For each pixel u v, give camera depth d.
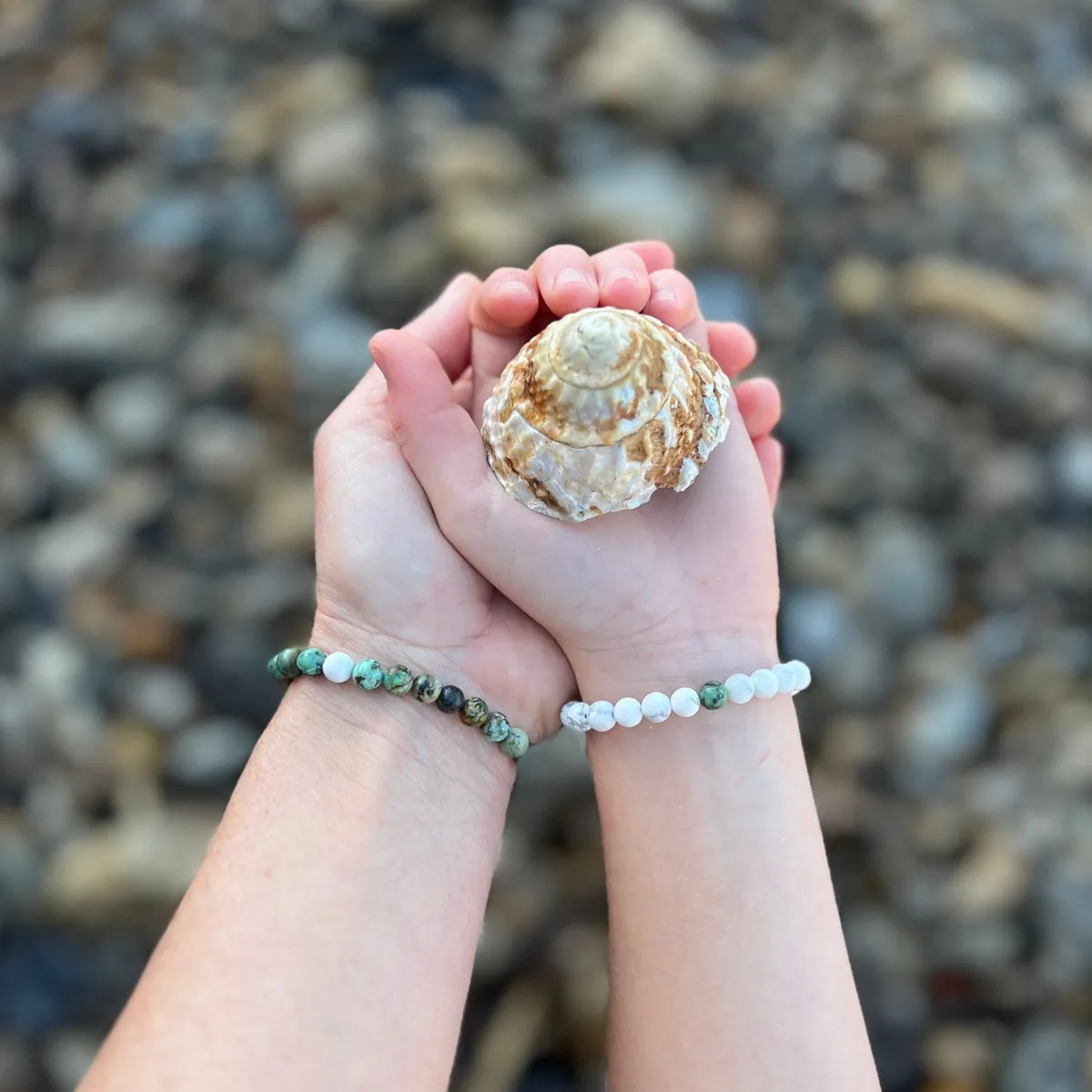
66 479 0.90
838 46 1.15
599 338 0.47
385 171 1.00
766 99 1.07
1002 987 0.73
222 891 0.44
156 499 0.88
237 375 0.93
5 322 0.97
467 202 0.97
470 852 0.46
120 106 1.09
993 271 1.03
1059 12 1.27
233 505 0.88
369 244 0.97
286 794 0.46
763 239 1.00
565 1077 0.69
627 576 0.49
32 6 1.20
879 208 1.04
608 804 0.49
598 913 0.73
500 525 0.48
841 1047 0.45
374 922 0.44
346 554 0.49
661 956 0.46
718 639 0.49
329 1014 0.42
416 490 0.49
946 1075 0.71
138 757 0.78
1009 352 0.98
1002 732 0.82
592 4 1.11
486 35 1.10
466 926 0.45
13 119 1.10
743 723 0.48
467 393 0.53
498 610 0.50
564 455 0.48
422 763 0.47
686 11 1.12
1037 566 0.89
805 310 0.98
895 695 0.82
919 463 0.91
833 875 0.75
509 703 0.49
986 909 0.74
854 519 0.89
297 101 1.05
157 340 0.95
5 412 0.94
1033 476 0.92
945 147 1.10
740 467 0.50
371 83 1.07
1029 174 1.12
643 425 0.48
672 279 0.52
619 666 0.49
